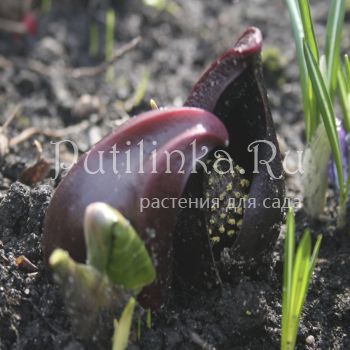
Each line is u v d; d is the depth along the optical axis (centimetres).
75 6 73
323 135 48
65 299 39
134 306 40
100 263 37
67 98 63
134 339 41
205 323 43
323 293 46
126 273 37
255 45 39
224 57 40
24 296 43
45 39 69
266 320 44
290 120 63
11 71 66
